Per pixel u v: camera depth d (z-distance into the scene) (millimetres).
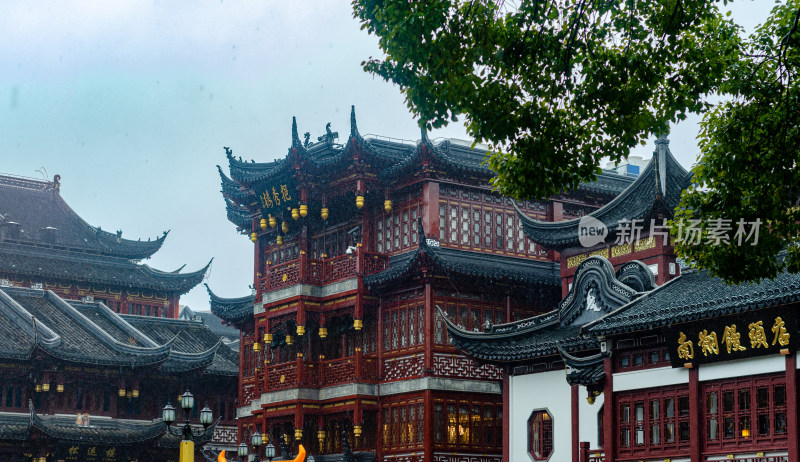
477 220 59094
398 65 24094
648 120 24766
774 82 24578
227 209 70938
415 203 58375
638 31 24594
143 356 70250
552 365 47406
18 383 67062
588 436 44625
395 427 56156
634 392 41750
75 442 66000
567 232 54094
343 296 58500
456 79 23672
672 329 39500
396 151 62219
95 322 78875
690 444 38969
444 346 55438
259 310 64812
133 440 68125
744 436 37406
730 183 24844
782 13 24969
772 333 36312
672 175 51719
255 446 50281
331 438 59719
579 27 24094
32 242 94500
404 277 55781
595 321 42312
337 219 62719
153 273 99125
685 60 24609
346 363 57719
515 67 23969
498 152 25375
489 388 56312
